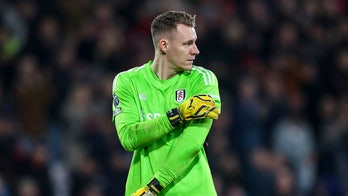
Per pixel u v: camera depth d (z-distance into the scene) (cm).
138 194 1994
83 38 5266
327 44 5816
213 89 2041
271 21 5822
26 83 4916
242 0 5866
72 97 4969
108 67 5166
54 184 4569
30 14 5222
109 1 5575
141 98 2061
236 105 5150
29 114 4881
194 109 1958
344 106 5553
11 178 4394
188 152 1986
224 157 4816
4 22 5112
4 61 4972
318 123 5572
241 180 4916
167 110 2042
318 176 5394
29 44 5106
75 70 5103
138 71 2089
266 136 5253
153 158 2036
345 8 6219
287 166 5178
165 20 2033
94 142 4778
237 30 5572
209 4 5762
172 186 2028
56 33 5234
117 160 4653
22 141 4678
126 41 5372
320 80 5700
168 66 2048
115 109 2080
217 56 5369
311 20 5950
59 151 4859
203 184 2050
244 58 5550
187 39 2020
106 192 4581
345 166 5403
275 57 5688
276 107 5328
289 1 5962
